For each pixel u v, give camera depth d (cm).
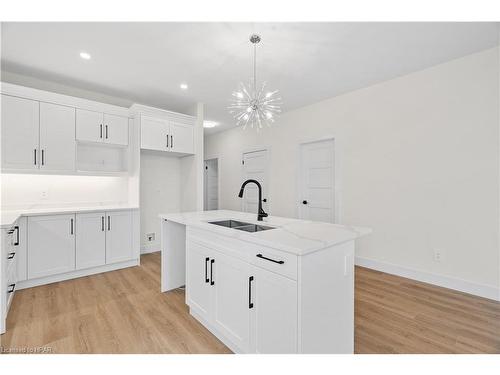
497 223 243
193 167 419
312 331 130
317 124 397
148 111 365
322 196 398
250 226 211
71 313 217
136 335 185
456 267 267
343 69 290
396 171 311
